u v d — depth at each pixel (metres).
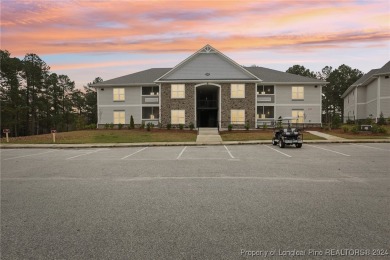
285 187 7.08
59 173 9.54
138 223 4.64
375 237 4.02
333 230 4.27
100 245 3.84
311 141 21.14
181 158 13.35
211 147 19.11
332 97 76.38
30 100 60.28
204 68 33.25
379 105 33.62
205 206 5.53
